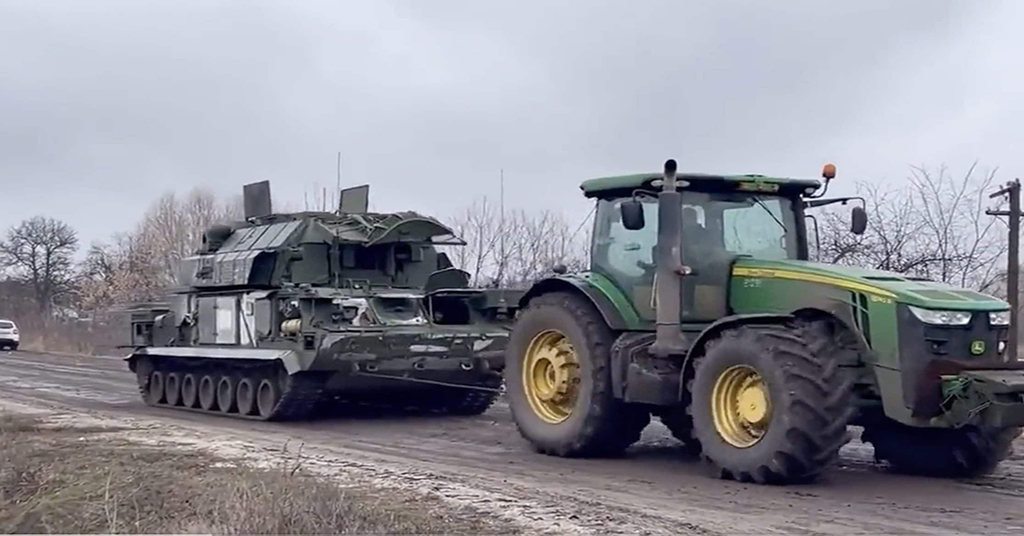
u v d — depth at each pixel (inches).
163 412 666.2
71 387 847.7
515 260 1101.7
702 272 409.7
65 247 2381.9
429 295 628.7
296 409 589.3
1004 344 362.0
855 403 356.8
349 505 306.0
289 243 637.9
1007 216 599.5
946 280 625.0
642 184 422.9
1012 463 418.0
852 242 604.1
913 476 390.6
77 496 333.1
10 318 2012.8
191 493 334.6
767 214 426.3
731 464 369.4
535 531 297.1
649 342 411.8
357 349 572.7
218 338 655.1
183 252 1524.4
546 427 447.2
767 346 357.7
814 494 353.7
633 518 316.2
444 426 576.4
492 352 568.4
